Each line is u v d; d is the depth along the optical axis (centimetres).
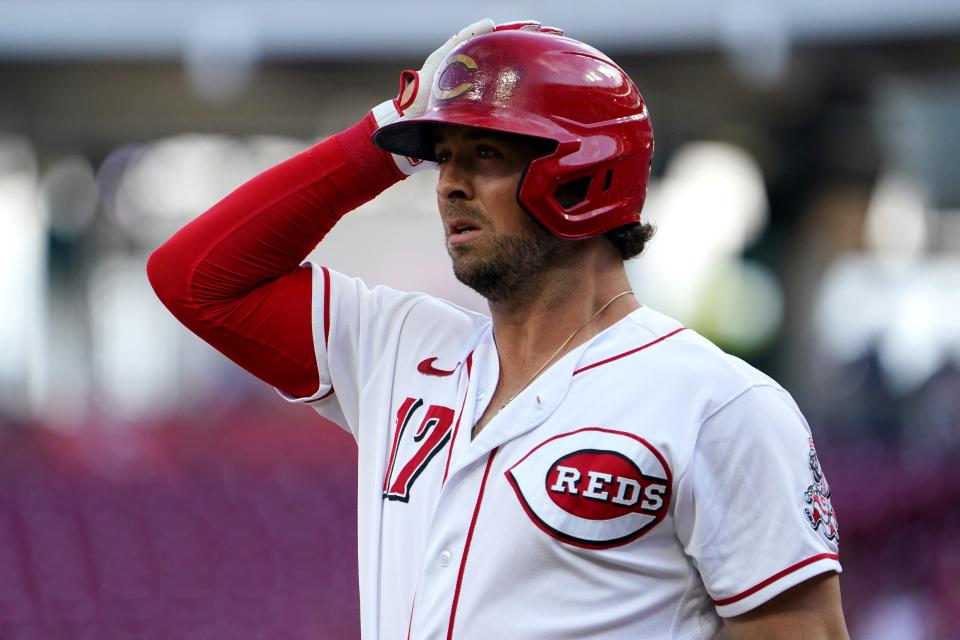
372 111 828
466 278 741
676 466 680
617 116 738
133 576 2009
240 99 4959
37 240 5409
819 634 682
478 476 711
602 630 678
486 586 686
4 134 5094
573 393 712
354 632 1866
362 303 836
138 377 5384
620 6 4256
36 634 1888
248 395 4506
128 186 5350
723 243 5059
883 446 3203
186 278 823
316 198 821
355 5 4422
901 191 4922
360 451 805
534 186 712
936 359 4200
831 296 4953
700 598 704
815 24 4166
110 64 4562
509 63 730
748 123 4803
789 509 679
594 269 752
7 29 4422
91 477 2412
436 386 779
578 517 677
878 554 2258
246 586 2005
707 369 702
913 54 4303
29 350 5419
